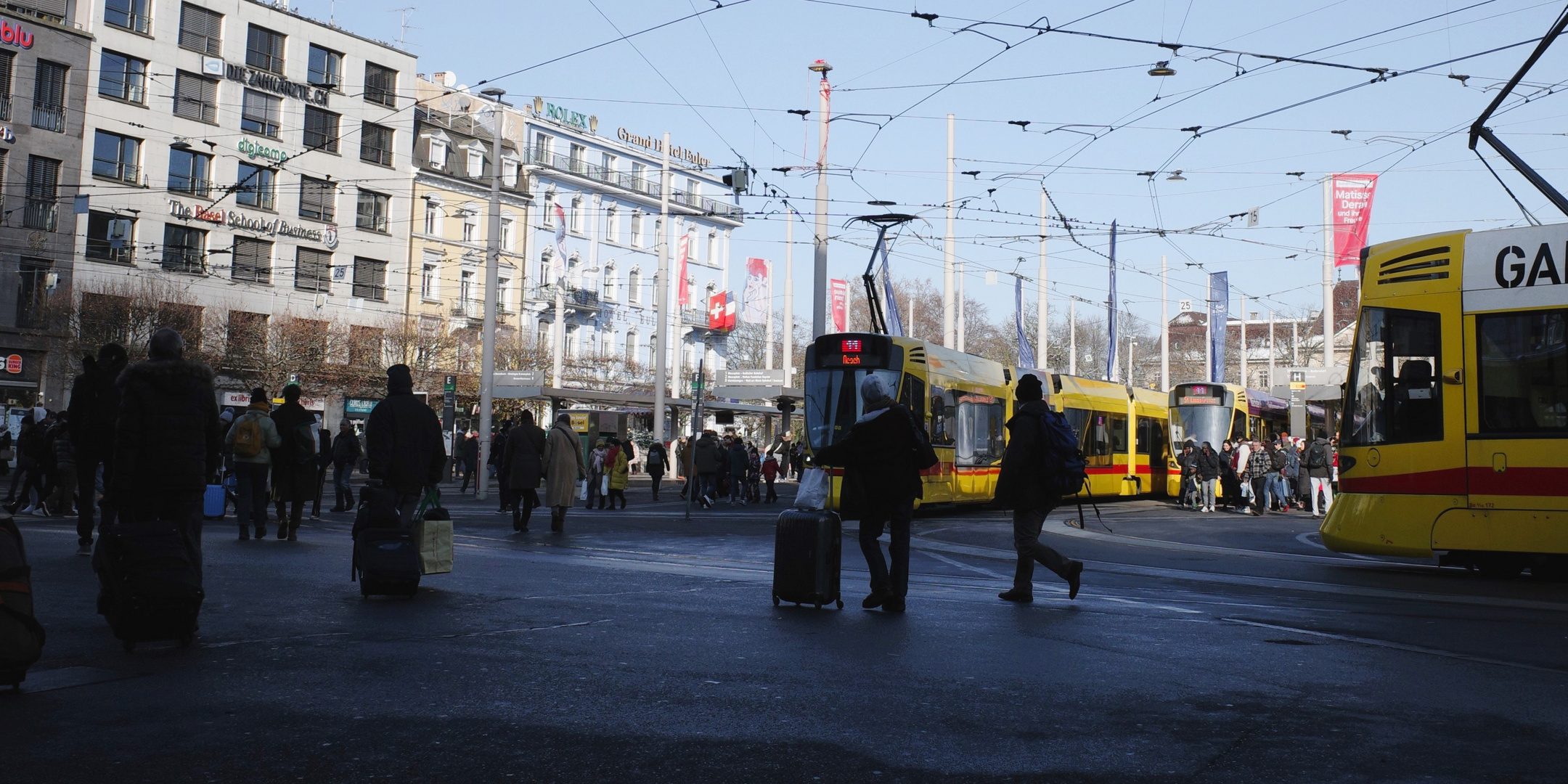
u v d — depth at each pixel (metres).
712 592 9.91
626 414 50.72
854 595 10.09
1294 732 5.24
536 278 70.50
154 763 4.43
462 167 66.19
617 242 77.12
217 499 18.31
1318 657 7.23
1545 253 13.23
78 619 7.66
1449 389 13.57
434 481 10.05
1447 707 5.82
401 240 61.06
